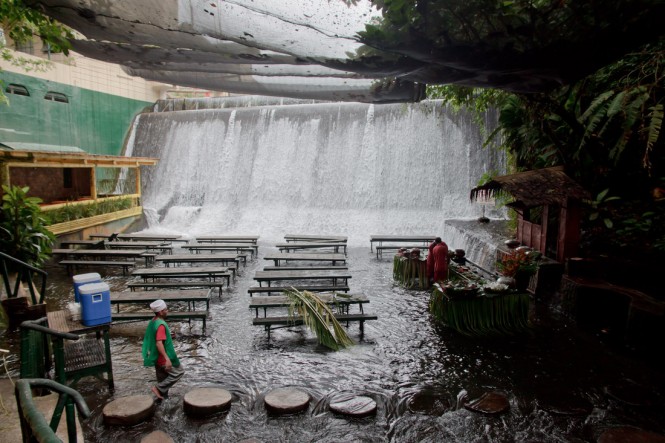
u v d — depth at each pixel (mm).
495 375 7613
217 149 26375
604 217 12164
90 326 6828
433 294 10516
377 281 13891
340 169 23656
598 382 7336
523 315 9617
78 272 15367
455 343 8961
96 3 3256
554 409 6555
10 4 4629
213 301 12008
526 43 3777
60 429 5477
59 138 24172
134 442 5902
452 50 3768
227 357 8422
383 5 3455
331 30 3514
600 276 10398
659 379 7414
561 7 3529
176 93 33281
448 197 21641
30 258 12508
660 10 3529
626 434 5883
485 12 3500
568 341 8945
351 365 8055
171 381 6867
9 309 9539
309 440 5938
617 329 9398
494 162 21188
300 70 4453
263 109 26359
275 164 24922
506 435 5992
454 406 6699
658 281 10117
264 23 3438
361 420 6359
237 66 4438
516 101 14078
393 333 9539
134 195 23172
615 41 3830
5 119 21484
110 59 4285
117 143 27828
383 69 4070
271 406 6496
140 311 11195
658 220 11422
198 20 3400
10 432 5164
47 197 22312
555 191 10898
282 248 17141
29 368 6078
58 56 24281
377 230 21250
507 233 15945
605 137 12266
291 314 9234
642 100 9922
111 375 7176
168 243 19828
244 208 24312
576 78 4430
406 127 23062
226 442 5906
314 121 25016
